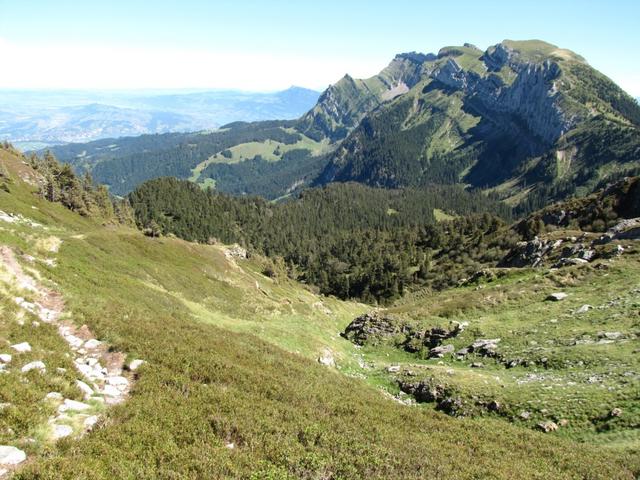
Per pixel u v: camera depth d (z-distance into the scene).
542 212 111.12
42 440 11.25
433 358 40.84
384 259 189.88
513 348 35.97
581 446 20.19
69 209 115.62
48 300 21.69
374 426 18.06
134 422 13.28
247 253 140.00
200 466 11.88
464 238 186.88
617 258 48.88
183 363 19.00
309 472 12.80
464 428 21.03
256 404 16.86
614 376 26.30
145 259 59.88
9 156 124.00
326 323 71.06
